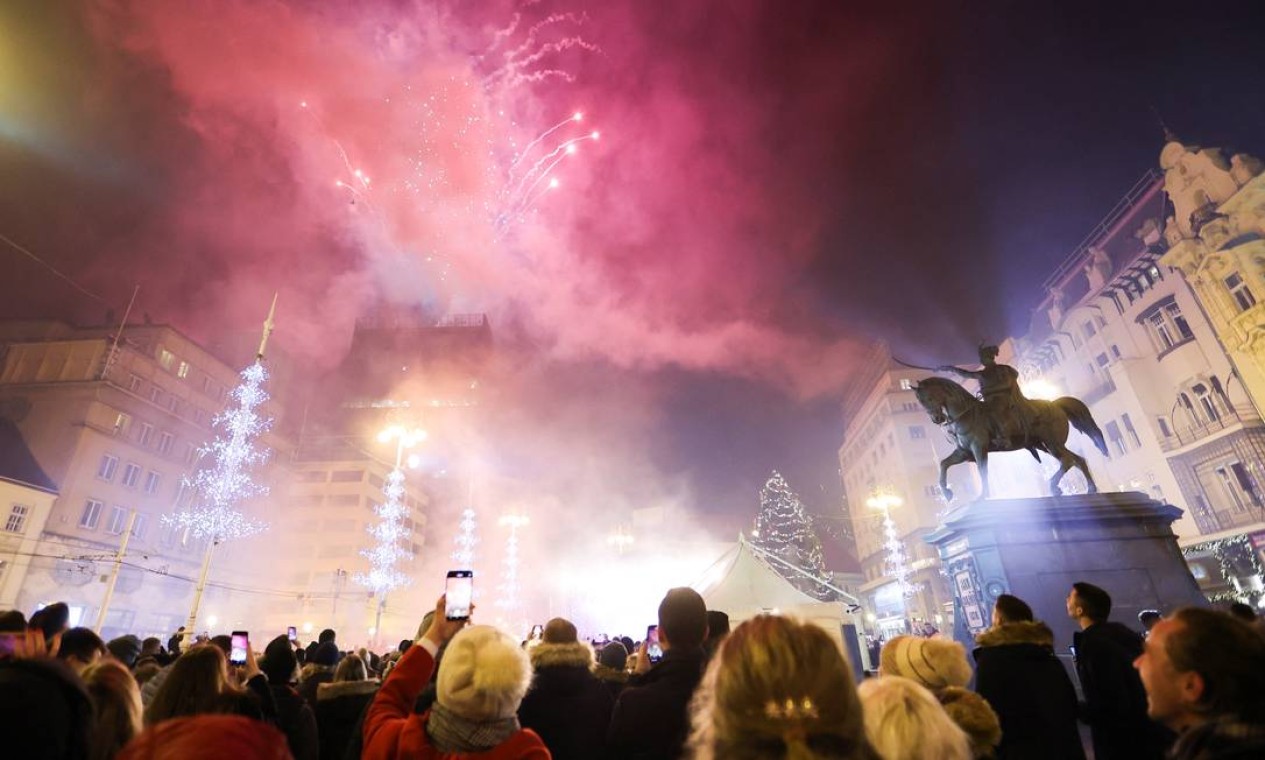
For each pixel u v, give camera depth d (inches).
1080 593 195.0
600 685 162.2
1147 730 157.5
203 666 139.3
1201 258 1177.4
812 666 60.7
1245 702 72.8
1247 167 1123.3
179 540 1590.8
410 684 109.7
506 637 101.2
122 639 253.6
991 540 373.4
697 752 65.7
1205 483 1182.3
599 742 150.6
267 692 164.6
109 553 1366.9
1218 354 1162.6
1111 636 174.7
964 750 79.4
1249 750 67.5
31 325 1518.2
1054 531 374.0
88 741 92.2
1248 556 1092.5
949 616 1818.4
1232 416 1136.2
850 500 2780.5
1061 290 1563.7
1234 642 76.4
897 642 139.6
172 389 1632.6
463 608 120.3
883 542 2235.5
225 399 1827.0
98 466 1376.7
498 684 92.6
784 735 57.0
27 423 1358.3
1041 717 149.9
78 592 1286.9
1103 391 1417.3
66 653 177.2
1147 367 1316.4
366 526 2315.5
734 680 61.9
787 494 1728.6
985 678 160.4
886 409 2235.5
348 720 202.1
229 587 1804.9
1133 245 1362.0
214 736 53.8
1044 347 1593.3
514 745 93.1
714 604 574.2
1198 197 1206.9
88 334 1557.6
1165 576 361.4
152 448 1533.0
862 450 2573.8
